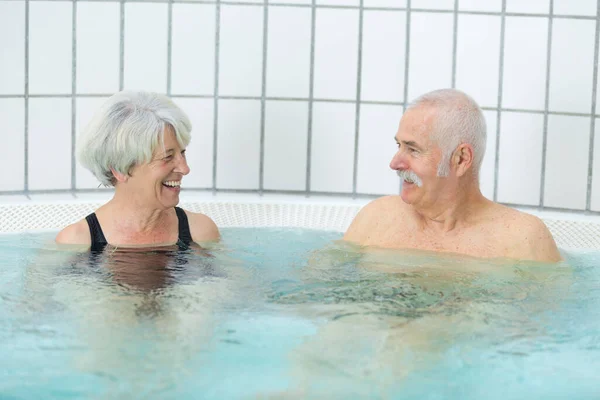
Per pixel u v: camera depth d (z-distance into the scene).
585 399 1.57
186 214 2.58
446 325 1.90
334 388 1.59
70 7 3.22
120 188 2.42
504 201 3.32
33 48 3.22
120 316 1.92
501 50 3.24
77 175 3.31
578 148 3.25
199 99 3.31
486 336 1.84
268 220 2.92
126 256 2.36
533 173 3.29
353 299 2.05
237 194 3.34
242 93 3.30
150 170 2.34
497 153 3.29
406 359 1.72
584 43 3.20
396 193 3.34
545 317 1.96
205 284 2.14
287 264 2.34
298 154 3.34
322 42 3.27
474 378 1.65
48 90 3.25
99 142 2.32
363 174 3.34
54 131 3.28
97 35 3.25
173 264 2.31
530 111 3.26
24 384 1.59
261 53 3.28
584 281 2.23
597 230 2.79
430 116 2.27
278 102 3.31
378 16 3.25
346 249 2.47
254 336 1.82
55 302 1.99
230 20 3.26
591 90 3.22
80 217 2.84
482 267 2.30
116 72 3.28
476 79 3.26
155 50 3.28
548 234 2.40
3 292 2.05
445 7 3.23
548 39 3.21
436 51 3.26
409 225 2.48
